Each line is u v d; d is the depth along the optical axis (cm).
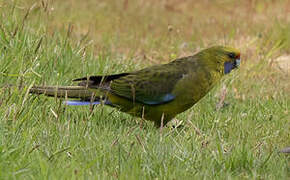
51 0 1598
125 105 1157
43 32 1443
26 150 915
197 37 2023
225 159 966
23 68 1229
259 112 1280
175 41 1866
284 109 1323
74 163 877
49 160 889
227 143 1062
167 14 2298
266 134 1139
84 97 1136
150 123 1198
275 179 913
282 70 1664
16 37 1320
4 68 1217
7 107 1047
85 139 991
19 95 1087
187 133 1088
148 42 1931
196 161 959
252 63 1705
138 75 1149
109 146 971
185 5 2409
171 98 1140
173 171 907
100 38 1933
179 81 1143
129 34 2014
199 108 1292
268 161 977
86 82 1132
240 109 1330
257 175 924
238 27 2089
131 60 1596
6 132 973
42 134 995
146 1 2414
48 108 1121
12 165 855
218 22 2172
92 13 2167
